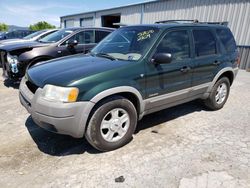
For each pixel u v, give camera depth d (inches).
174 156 115.1
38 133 136.8
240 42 424.5
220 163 109.9
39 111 103.4
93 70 109.9
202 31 159.6
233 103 207.2
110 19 822.5
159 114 173.3
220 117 170.9
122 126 121.3
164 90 134.0
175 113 176.4
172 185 93.8
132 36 141.9
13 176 98.0
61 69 116.1
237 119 167.5
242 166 108.0
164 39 133.3
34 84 111.7
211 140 133.2
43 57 226.5
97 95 104.1
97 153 117.1
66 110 99.0
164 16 565.0
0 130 139.6
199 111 182.4
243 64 424.5
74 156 114.1
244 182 96.6
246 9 404.8
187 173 101.8
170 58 118.9
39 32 386.3
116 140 119.3
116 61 124.0
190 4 497.7
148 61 123.3
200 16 483.5
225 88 186.5
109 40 157.3
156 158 113.2
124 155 115.4
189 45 147.5
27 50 225.0
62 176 98.6
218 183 95.5
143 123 155.9
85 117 103.7
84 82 102.3
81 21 940.6
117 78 111.2
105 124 113.7
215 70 167.9
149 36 133.1
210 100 176.1
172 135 138.5
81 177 98.0
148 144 126.7
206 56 159.0
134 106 123.8
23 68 218.4
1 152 115.6
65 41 245.3
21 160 109.6
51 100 100.4
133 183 94.7
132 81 116.3
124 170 103.3
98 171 102.3
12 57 219.3
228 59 178.1
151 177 98.7
